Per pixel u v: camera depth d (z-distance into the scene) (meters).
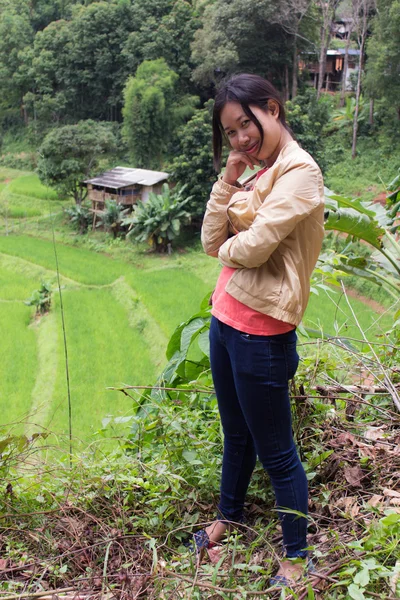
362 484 2.47
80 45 46.78
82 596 2.01
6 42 51.72
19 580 2.17
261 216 1.81
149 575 1.99
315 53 38.94
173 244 27.98
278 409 1.96
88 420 11.30
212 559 2.07
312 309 15.23
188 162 26.98
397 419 2.72
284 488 2.00
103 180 31.50
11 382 14.25
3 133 52.53
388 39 29.58
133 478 2.48
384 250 3.60
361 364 3.22
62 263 25.31
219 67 34.62
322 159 28.41
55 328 17.80
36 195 37.88
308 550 2.01
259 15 33.56
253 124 1.92
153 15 47.19
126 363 15.03
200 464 2.54
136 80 36.09
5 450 2.68
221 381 2.12
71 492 2.55
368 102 35.03
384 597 1.69
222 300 2.02
